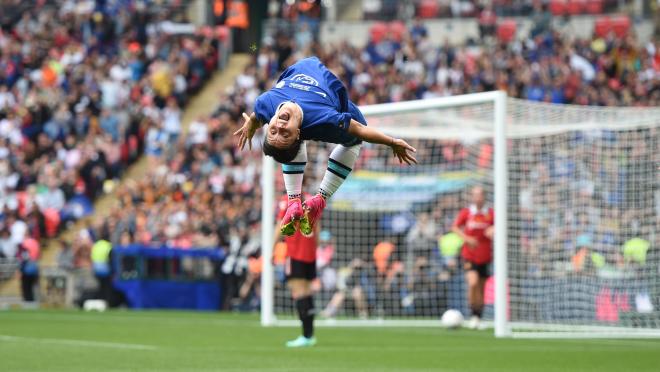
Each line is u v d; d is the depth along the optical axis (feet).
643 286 82.43
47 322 80.94
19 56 145.59
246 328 74.28
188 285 103.35
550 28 138.21
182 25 152.97
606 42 132.98
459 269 89.97
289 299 94.17
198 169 117.70
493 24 142.51
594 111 74.49
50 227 117.80
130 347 56.80
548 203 87.04
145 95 136.05
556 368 46.19
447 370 44.83
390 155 96.78
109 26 151.23
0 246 112.68
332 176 32.91
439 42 151.94
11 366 45.83
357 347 57.93
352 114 32.55
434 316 91.04
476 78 125.70
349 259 92.79
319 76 31.53
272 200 77.82
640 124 74.59
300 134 30.60
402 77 128.26
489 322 84.33
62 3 159.63
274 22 153.07
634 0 149.89
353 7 160.97
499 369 45.57
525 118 76.48
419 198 92.63
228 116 123.95
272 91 31.48
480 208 75.61
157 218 109.29
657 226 82.74
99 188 123.54
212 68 146.92
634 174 83.97
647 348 58.70
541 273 84.48
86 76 138.31
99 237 110.01
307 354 52.90
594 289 83.82
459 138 87.20
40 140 127.65
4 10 159.43
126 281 104.17
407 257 91.50
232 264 100.32
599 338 68.95
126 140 129.70
